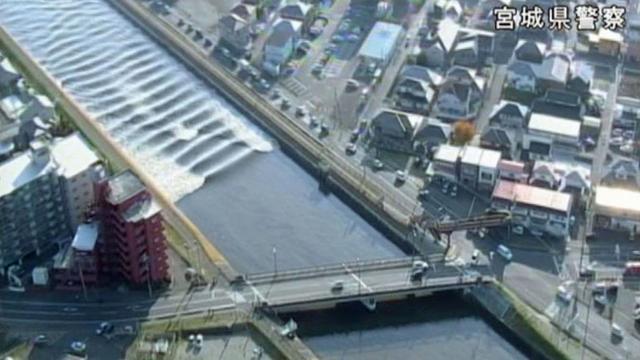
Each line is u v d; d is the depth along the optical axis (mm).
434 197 197250
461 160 198375
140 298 171125
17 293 171625
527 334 166625
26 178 171750
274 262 183500
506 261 181250
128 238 165625
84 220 179500
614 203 188500
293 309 172250
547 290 175125
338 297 172750
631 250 184500
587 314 170000
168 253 181000
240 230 191625
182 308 169375
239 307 170000
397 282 175875
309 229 192750
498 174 198000
